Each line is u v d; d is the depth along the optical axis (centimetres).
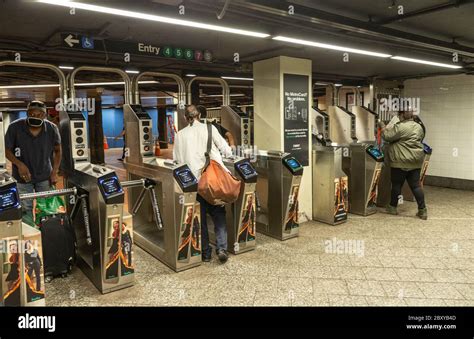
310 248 401
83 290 309
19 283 244
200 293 301
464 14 365
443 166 739
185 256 347
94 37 383
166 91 870
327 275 331
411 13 358
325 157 494
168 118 1956
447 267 344
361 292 297
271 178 441
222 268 351
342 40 396
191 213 341
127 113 436
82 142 369
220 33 394
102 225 296
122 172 999
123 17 334
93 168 330
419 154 496
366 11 354
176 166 343
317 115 527
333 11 352
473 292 295
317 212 512
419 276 326
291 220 430
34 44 407
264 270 345
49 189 380
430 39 415
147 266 361
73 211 350
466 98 695
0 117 329
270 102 489
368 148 520
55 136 377
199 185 342
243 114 497
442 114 732
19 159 355
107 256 299
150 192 355
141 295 299
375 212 547
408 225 482
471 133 693
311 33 368
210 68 569
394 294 293
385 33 366
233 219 389
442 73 695
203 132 361
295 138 492
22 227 261
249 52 484
